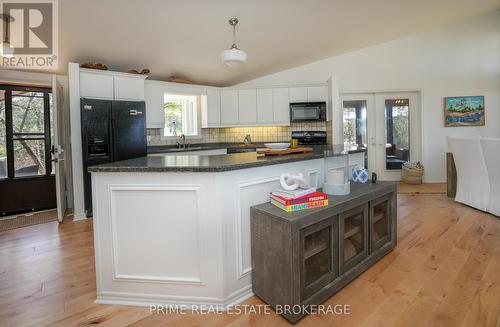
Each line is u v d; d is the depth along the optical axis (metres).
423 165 5.97
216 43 4.16
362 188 2.43
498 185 3.52
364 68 5.98
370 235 2.32
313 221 1.76
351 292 1.98
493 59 5.66
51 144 4.54
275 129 5.88
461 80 5.80
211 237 1.82
